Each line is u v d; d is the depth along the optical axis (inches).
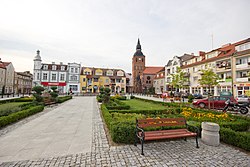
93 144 193.2
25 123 307.6
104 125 293.4
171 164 143.3
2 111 332.2
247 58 924.6
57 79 1828.2
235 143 186.7
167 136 178.7
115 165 141.1
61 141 203.9
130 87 2568.9
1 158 153.6
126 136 194.9
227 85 1037.8
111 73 2201.0
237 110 463.8
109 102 582.9
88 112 456.1
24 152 168.1
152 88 2110.0
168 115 331.0
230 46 1144.8
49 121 327.6
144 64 2689.5
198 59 1358.3
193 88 1380.4
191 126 223.5
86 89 1977.1
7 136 223.5
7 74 1828.2
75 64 1909.4
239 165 142.9
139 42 2787.9
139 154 164.4
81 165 140.9
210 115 310.5
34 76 1750.7
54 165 140.6
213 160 152.2
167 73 1862.7
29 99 788.0
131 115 322.0
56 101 714.8
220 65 1089.4
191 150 176.1
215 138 189.6
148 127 205.8
